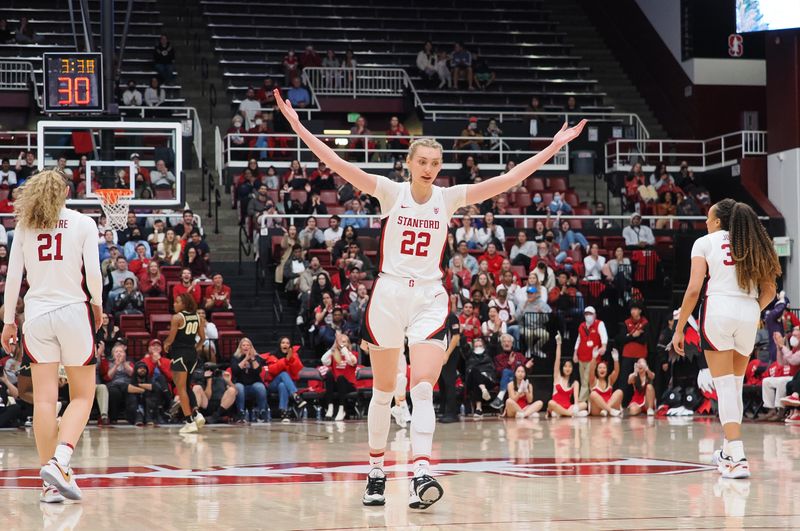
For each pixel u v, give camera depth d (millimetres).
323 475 7137
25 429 13266
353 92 27625
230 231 21281
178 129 17531
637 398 16109
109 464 8094
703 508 5305
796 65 21609
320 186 21922
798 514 5094
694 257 7016
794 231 21656
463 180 23203
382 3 31359
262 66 28141
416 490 5148
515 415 15516
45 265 5824
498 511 5207
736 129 26781
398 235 5332
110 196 16875
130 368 14297
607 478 6809
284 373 14852
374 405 5477
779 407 14000
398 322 5316
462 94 28266
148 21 29109
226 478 6949
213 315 16500
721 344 6859
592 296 18516
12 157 23406
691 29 26609
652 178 23562
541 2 32406
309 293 16922
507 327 16891
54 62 16781
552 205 21844
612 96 29328
